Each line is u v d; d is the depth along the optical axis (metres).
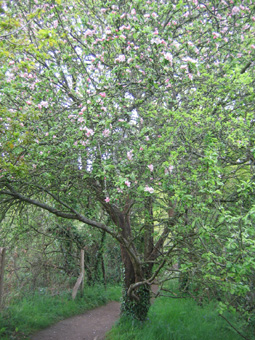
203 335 7.66
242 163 6.19
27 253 11.49
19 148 5.61
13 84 5.78
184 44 5.95
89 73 6.93
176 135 5.87
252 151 5.36
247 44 7.08
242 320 7.54
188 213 5.86
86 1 7.85
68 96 7.32
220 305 5.34
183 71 5.84
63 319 9.65
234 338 7.40
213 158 4.63
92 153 6.42
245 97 6.41
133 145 6.15
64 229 12.27
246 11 7.18
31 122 6.15
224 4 7.56
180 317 8.95
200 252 5.91
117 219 8.33
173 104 6.62
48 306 10.03
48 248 12.54
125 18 6.47
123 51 6.63
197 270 5.68
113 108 6.36
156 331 7.76
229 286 4.95
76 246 13.30
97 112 5.97
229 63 7.05
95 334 8.55
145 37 6.05
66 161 6.61
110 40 6.16
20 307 9.08
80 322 9.58
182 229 5.74
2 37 4.99
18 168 5.45
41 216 11.10
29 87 6.46
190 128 5.72
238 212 5.68
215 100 6.43
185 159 5.70
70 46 7.18
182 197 4.84
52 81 6.56
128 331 7.99
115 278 15.66
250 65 7.50
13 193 6.47
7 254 10.65
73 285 12.45
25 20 6.82
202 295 6.95
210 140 5.44
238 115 6.36
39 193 7.72
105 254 15.57
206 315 8.99
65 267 12.57
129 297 8.70
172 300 11.04
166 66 5.59
